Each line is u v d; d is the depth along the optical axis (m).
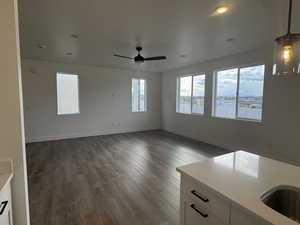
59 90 5.59
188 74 6.00
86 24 2.74
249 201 0.90
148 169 3.36
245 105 4.34
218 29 2.90
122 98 6.70
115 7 2.23
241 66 4.34
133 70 6.84
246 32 3.00
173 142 5.39
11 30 1.22
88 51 4.20
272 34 3.08
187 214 1.26
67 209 2.14
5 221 1.12
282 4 2.12
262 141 3.93
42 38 3.34
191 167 1.35
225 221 0.97
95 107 6.17
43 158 3.92
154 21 2.63
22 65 4.96
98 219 1.97
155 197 2.41
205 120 5.37
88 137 5.98
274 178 1.17
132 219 1.97
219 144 4.94
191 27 2.83
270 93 3.74
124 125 6.84
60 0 2.07
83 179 2.94
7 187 1.19
